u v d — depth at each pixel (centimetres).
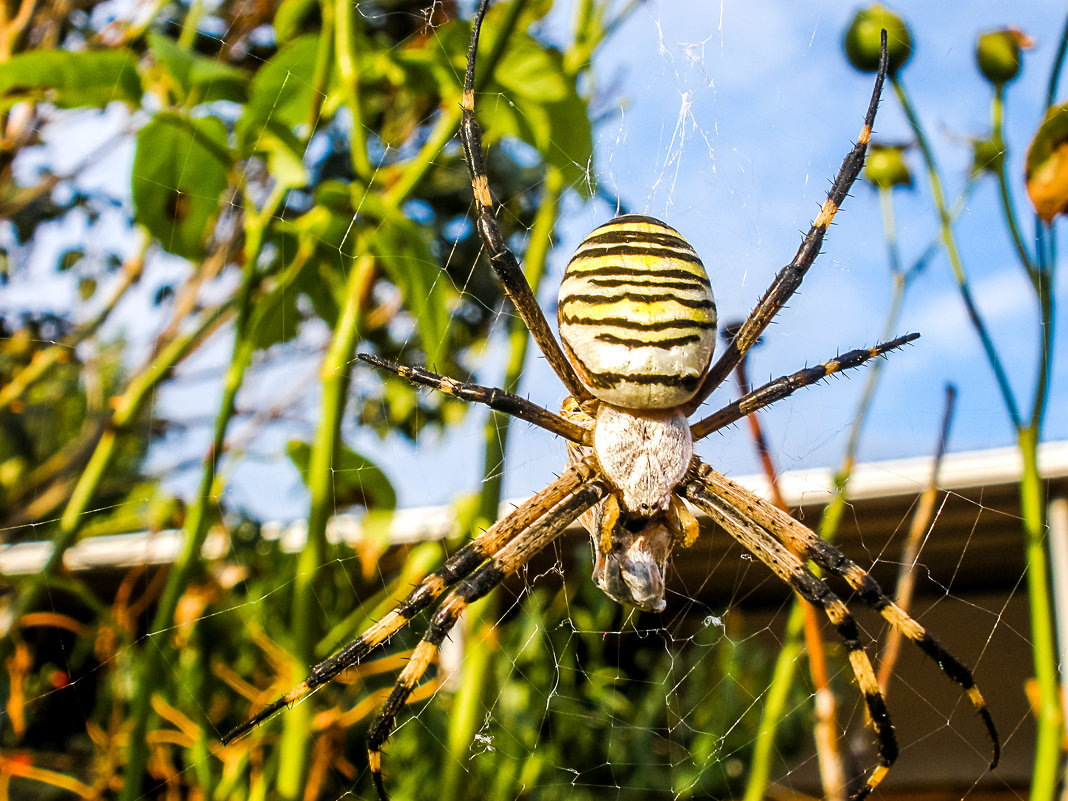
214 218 10
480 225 8
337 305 10
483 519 9
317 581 8
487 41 9
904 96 8
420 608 8
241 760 9
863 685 8
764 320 9
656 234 8
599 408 9
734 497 9
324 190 9
